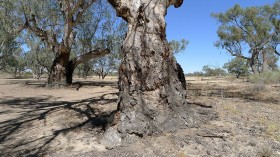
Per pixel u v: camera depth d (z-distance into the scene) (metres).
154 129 5.27
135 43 5.53
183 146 4.78
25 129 6.94
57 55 20.75
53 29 19.83
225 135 5.21
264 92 13.65
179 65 6.30
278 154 4.46
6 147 5.65
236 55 37.72
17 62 56.56
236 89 15.77
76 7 16.38
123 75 5.50
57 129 6.54
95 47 22.08
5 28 17.83
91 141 5.41
